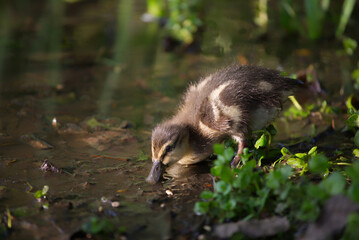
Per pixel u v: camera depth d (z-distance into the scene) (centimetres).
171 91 1265
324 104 1098
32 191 755
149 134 1006
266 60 1489
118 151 924
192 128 912
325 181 592
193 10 1862
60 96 1233
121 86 1312
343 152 888
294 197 634
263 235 606
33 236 623
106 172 833
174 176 833
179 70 1434
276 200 665
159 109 1145
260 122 902
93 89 1289
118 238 619
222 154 666
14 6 2247
